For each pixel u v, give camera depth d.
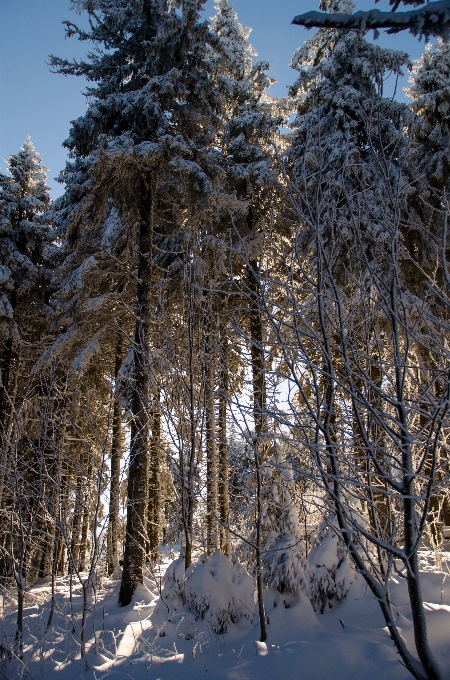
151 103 9.62
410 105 13.35
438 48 14.01
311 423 3.89
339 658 4.30
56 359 9.98
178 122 10.79
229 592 6.01
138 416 8.39
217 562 6.32
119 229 11.94
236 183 12.77
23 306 16.66
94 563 5.67
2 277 15.30
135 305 10.40
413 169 4.04
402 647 3.22
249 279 10.45
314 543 6.70
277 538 6.00
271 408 4.34
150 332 9.14
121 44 10.95
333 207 3.71
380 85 3.60
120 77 10.84
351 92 10.95
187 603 5.88
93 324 11.39
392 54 10.87
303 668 4.23
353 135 10.32
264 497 5.91
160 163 9.84
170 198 10.45
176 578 6.53
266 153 13.36
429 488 3.14
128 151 9.06
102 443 6.51
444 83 13.06
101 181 8.98
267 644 4.97
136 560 8.34
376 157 3.58
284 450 5.43
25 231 17.25
